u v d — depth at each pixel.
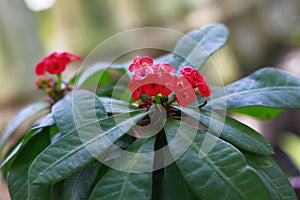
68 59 0.46
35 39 0.95
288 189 0.37
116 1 1.06
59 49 1.02
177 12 1.14
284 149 0.75
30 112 0.47
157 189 0.37
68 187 0.39
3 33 0.92
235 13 1.19
